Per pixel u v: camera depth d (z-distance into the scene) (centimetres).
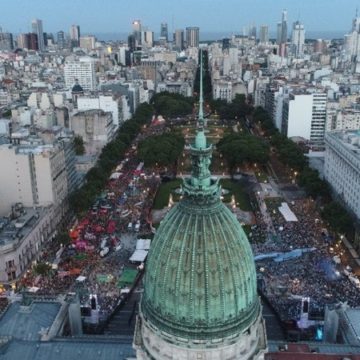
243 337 10444
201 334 10094
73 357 14000
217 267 9950
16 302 16812
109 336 15588
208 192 10369
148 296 10681
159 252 10338
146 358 10919
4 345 14500
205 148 10425
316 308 19538
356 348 14512
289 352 13950
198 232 10038
